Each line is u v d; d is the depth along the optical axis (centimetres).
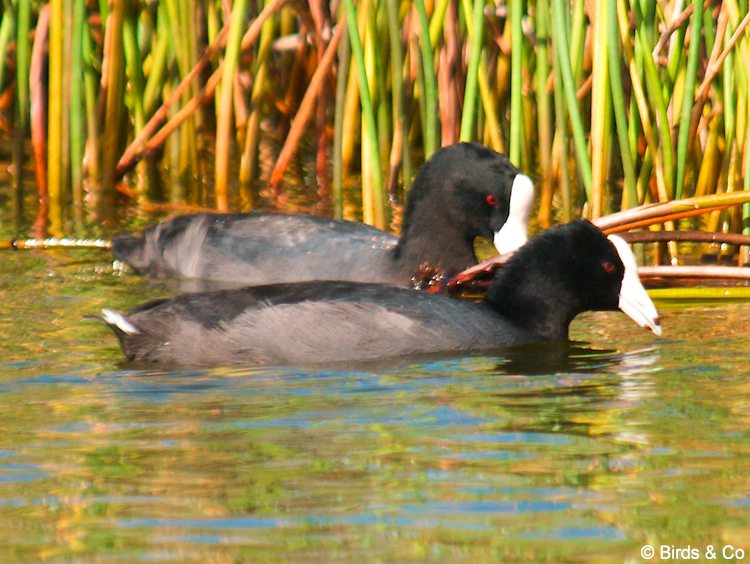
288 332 1062
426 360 1068
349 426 877
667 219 1365
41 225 1619
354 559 656
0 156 2072
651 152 1481
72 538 684
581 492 746
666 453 813
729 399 934
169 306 1080
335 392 966
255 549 668
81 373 1016
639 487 754
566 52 1424
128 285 1367
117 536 686
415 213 1420
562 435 854
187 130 1905
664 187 1465
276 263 1425
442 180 1405
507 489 754
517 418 896
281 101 2158
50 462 803
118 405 927
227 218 1486
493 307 1168
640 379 1002
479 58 1469
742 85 1499
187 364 1053
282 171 1830
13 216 1670
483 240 1658
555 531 691
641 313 1152
